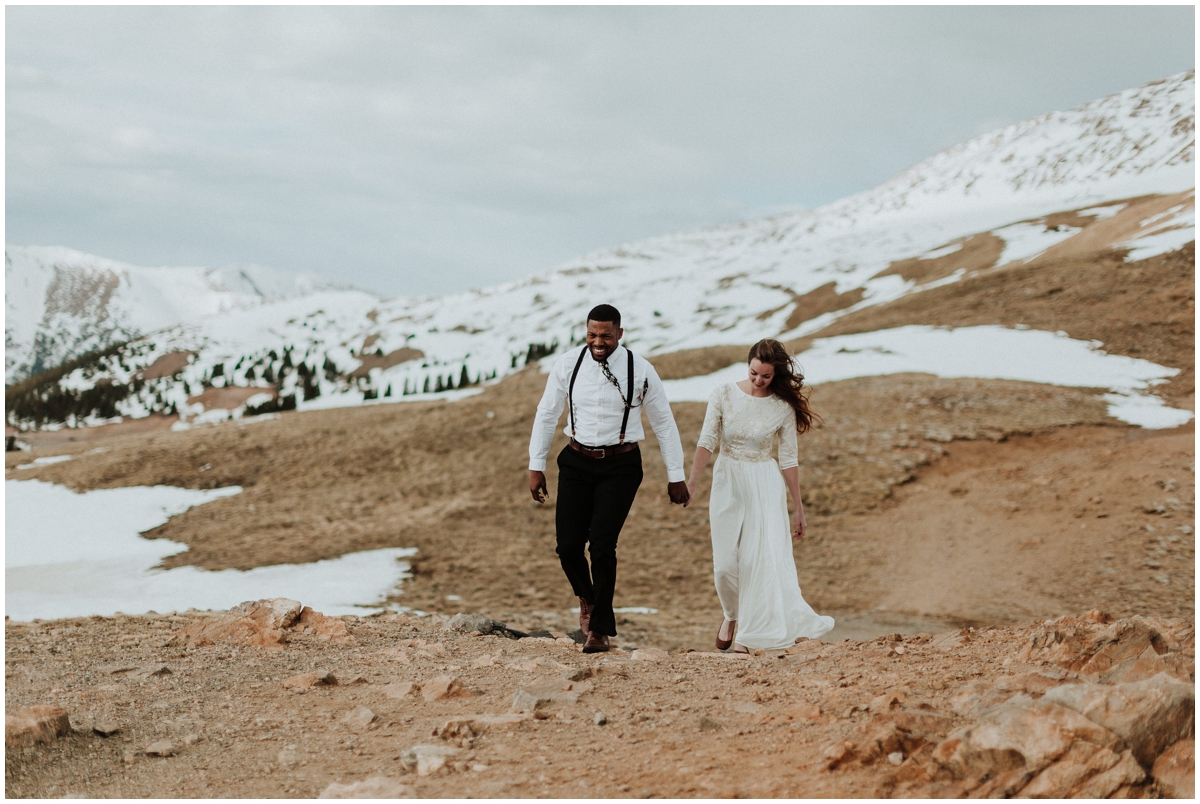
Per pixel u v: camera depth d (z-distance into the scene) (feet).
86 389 648.38
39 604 46.11
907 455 66.74
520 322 636.89
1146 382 84.69
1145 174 561.02
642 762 8.85
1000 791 7.20
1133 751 7.30
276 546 63.93
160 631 17.94
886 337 117.29
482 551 59.16
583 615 18.47
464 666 15.02
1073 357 95.66
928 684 11.17
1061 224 288.92
